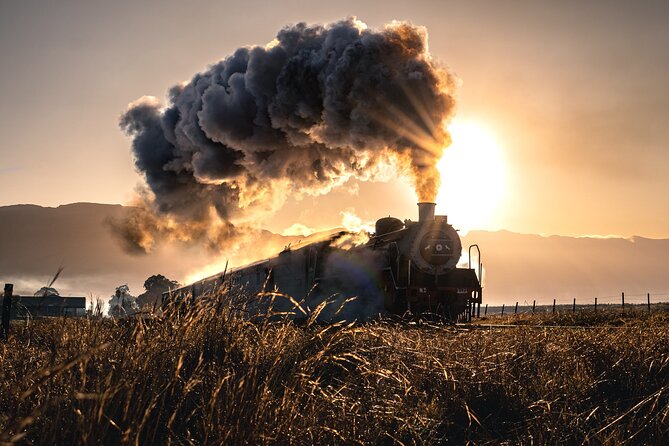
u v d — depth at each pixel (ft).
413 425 17.61
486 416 21.11
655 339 28.84
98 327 18.10
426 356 22.58
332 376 20.47
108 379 13.33
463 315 70.90
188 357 18.75
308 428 14.83
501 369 23.39
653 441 17.33
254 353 18.93
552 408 19.86
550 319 76.64
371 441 16.40
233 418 14.08
